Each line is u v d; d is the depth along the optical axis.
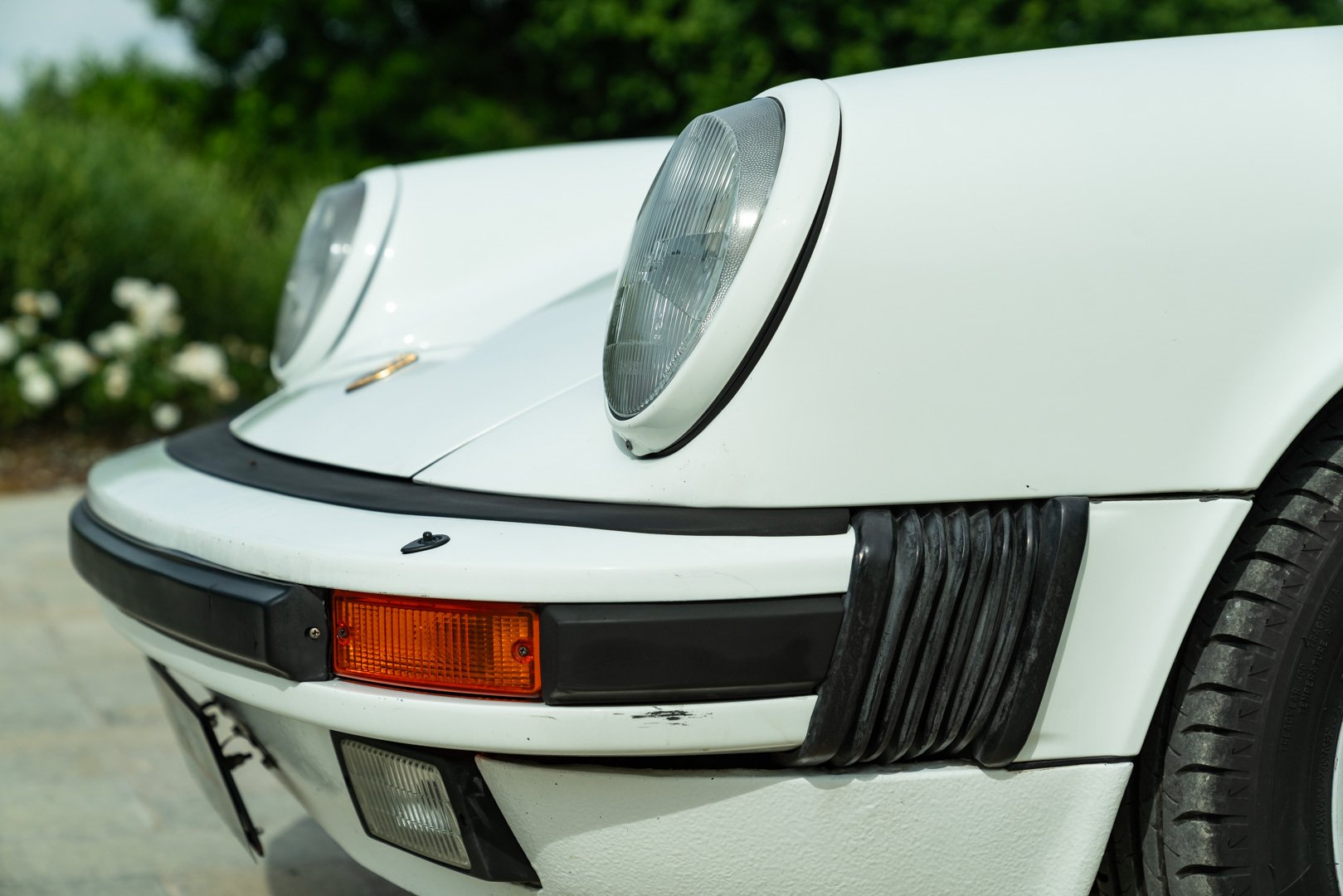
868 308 0.97
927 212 0.98
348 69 10.60
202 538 1.11
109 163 6.23
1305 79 1.05
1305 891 1.06
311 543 1.02
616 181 1.78
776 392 0.97
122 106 10.66
